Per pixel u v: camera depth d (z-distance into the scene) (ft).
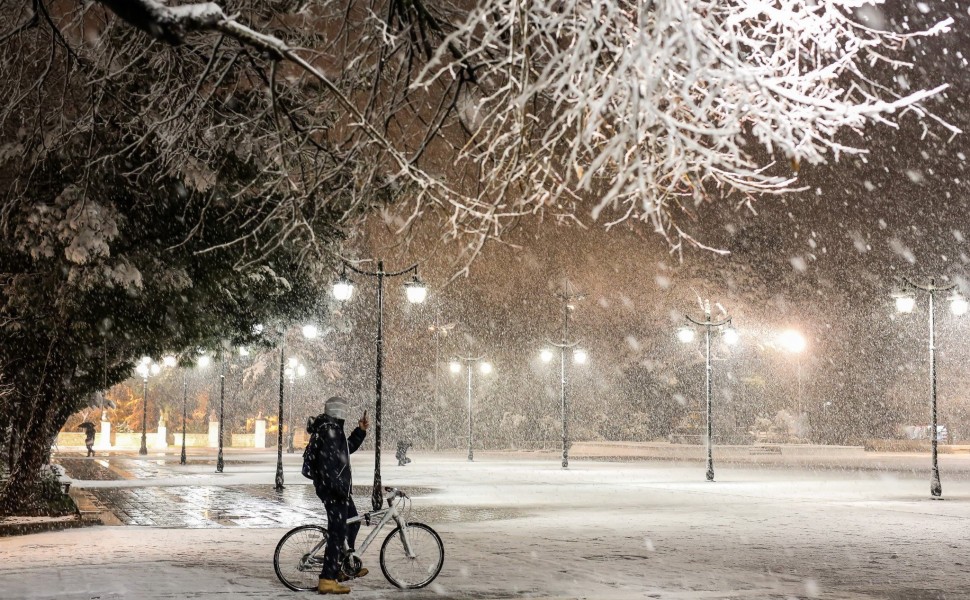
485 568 44.83
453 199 19.89
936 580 42.01
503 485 115.34
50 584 38.91
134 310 67.82
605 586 39.63
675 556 49.78
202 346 85.30
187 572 42.57
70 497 87.20
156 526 67.46
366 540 37.91
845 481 122.21
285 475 138.51
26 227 57.52
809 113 16.99
